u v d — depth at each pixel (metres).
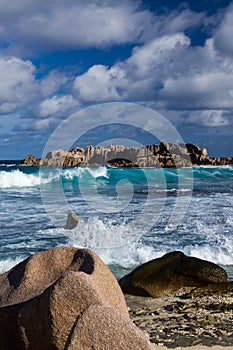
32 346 3.82
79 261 4.38
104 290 4.05
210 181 28.45
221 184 26.39
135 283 8.34
